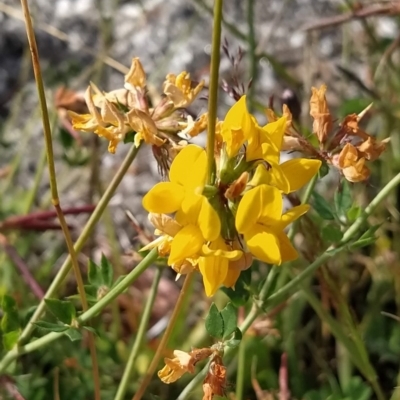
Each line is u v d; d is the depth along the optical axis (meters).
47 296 0.13
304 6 0.30
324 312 0.15
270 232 0.09
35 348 0.13
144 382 0.12
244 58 0.27
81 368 0.18
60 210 0.12
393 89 0.22
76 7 0.31
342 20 0.18
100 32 0.29
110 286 0.13
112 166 0.25
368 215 0.12
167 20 0.30
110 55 0.28
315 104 0.11
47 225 0.17
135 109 0.11
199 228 0.09
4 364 0.13
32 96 0.28
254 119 0.09
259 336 0.18
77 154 0.19
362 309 0.21
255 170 0.10
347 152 0.11
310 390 0.18
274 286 0.12
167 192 0.09
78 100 0.17
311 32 0.22
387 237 0.21
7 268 0.20
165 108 0.11
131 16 0.30
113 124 0.11
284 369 0.15
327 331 0.19
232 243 0.09
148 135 0.11
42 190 0.24
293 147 0.11
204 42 0.29
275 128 0.10
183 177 0.09
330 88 0.26
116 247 0.20
